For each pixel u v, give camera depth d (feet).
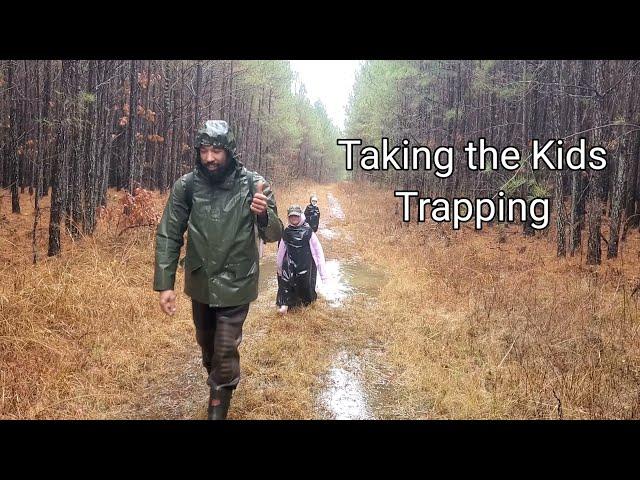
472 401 12.52
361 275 29.73
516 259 33.76
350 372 14.92
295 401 12.54
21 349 14.10
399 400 13.05
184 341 16.65
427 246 37.73
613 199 33.01
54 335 15.34
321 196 106.83
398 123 74.79
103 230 33.65
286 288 20.53
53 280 18.89
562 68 34.30
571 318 19.39
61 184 24.63
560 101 39.34
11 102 44.62
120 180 63.05
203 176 10.23
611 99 36.37
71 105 25.23
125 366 14.20
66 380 12.87
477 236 44.47
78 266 21.67
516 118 48.78
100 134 38.55
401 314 20.83
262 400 12.57
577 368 14.69
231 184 10.17
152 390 13.08
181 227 10.42
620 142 31.24
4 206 46.70
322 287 26.18
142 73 53.78
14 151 44.37
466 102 54.95
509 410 12.36
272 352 15.85
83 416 11.44
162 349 15.84
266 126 94.27
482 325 19.04
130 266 24.16
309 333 18.10
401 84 68.59
